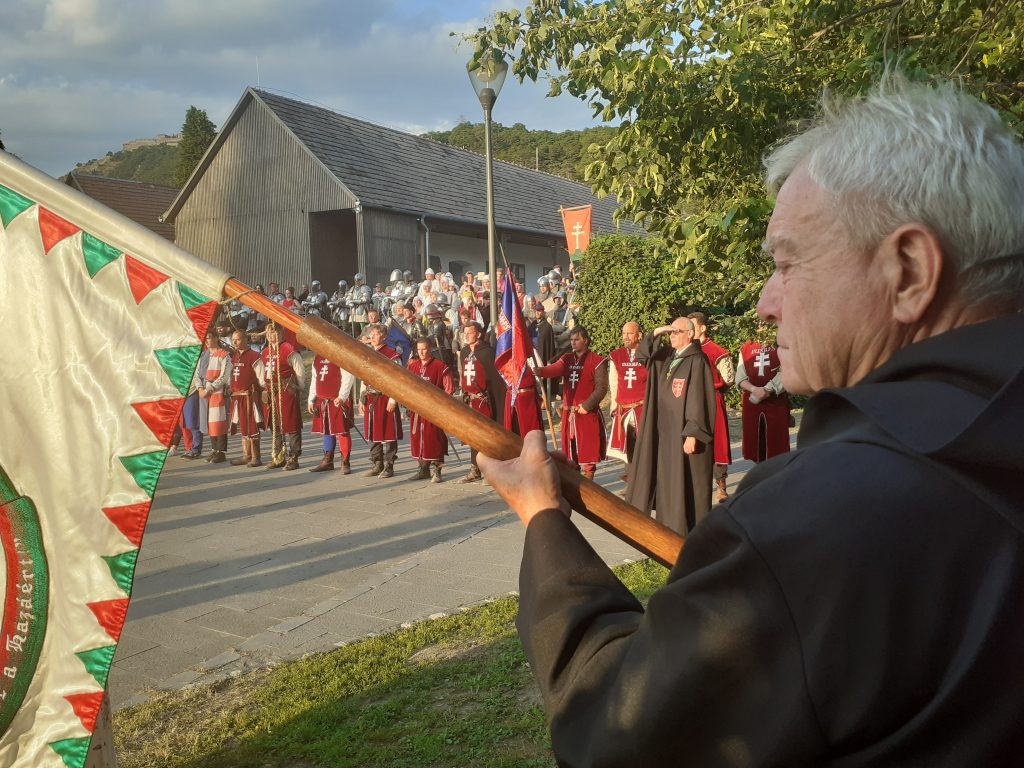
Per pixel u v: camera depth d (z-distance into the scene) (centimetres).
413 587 609
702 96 475
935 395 78
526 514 112
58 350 171
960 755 69
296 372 1175
